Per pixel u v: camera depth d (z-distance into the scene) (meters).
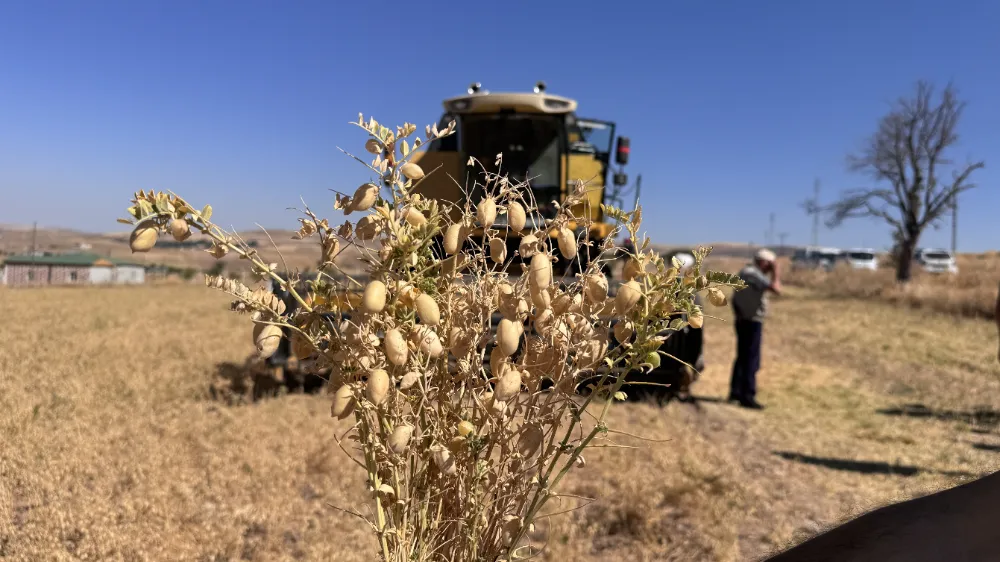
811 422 7.04
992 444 6.24
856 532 0.92
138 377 7.30
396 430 1.32
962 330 14.77
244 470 4.54
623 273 1.48
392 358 1.25
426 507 1.49
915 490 1.16
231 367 8.09
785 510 4.43
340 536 3.72
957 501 0.91
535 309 1.46
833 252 41.50
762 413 7.42
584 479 4.70
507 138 8.46
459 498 1.50
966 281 26.28
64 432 4.93
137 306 19.23
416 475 1.51
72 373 7.46
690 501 4.36
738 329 7.80
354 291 1.51
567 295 1.42
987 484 0.93
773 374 9.91
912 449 6.04
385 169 1.39
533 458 1.69
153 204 1.22
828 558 0.87
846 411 7.57
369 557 3.42
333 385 1.47
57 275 50.06
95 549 3.18
